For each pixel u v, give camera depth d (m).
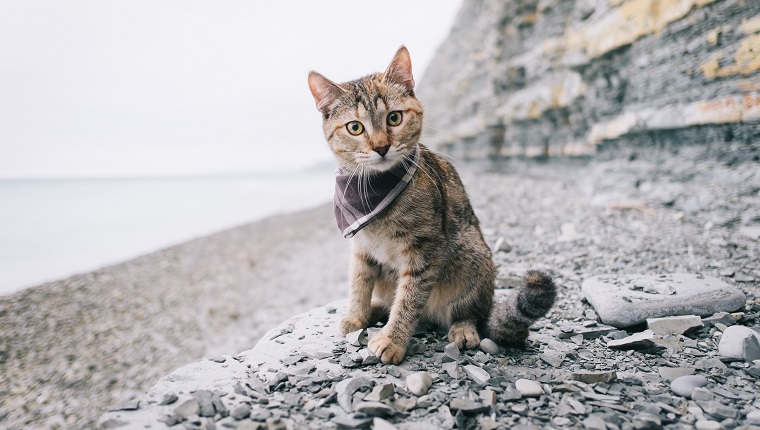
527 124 12.98
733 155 6.01
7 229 18.78
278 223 16.66
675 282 3.47
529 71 12.77
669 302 3.16
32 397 5.46
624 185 7.72
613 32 8.17
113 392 5.59
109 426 1.92
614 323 3.16
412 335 2.90
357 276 3.05
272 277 9.78
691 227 5.52
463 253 3.04
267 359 2.65
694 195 6.20
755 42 5.45
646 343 2.76
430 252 2.75
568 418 2.00
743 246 4.62
